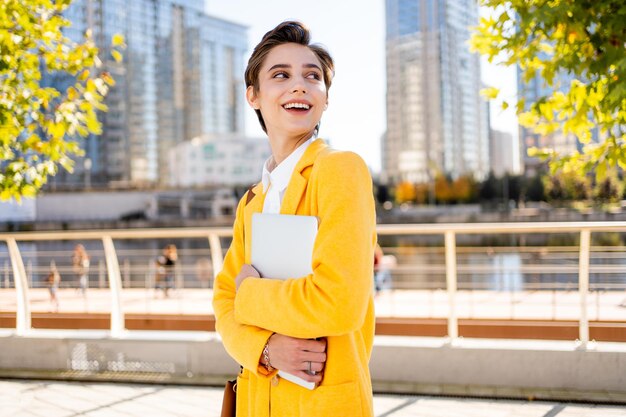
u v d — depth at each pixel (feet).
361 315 3.99
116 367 15.21
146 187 272.31
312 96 4.75
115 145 364.17
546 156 11.79
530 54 10.61
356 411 4.19
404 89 409.49
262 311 4.23
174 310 27.20
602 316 20.80
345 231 4.02
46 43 13.08
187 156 367.25
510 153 450.71
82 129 13.66
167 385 14.26
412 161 403.54
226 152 365.20
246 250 5.11
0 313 21.02
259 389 4.53
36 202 234.99
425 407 12.33
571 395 12.60
